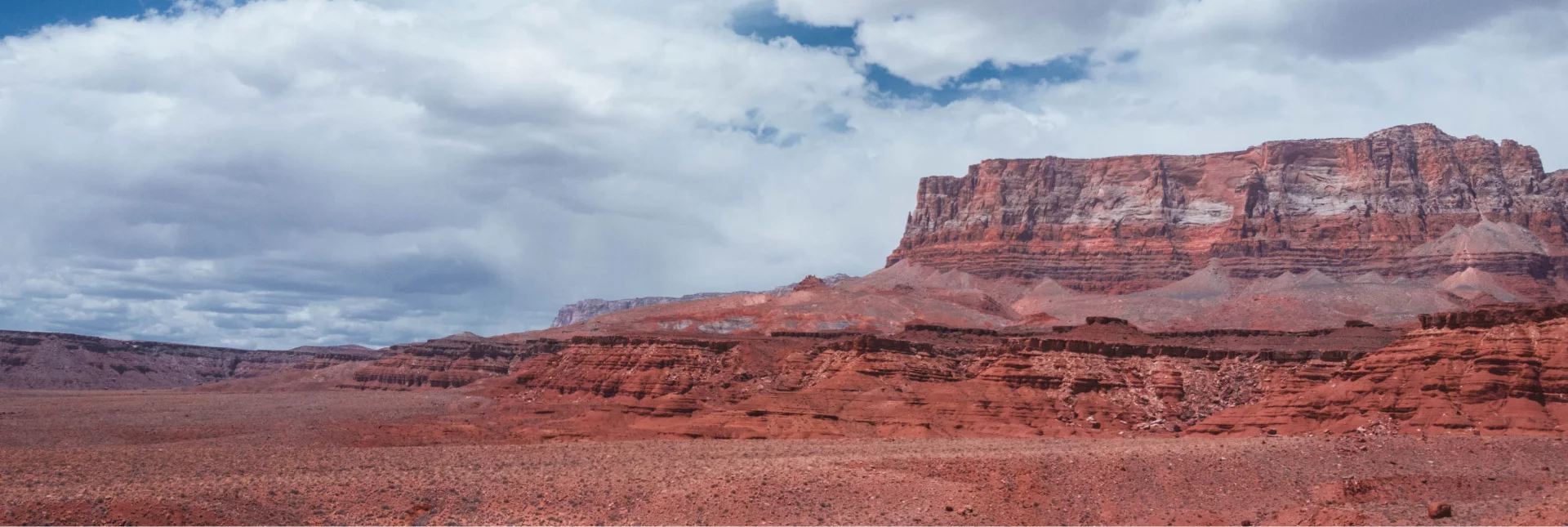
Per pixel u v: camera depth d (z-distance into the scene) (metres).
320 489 140.12
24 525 117.31
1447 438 150.75
